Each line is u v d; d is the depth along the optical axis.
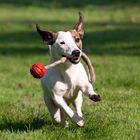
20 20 31.02
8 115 9.81
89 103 10.71
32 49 22.19
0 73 16.25
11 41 24.47
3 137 8.29
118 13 33.16
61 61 8.34
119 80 13.63
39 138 8.24
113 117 9.19
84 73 8.68
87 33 26.08
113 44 22.78
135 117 9.43
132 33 25.98
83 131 8.53
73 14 33.16
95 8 34.91
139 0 37.03
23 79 14.95
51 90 8.63
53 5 36.34
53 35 8.65
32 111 9.99
